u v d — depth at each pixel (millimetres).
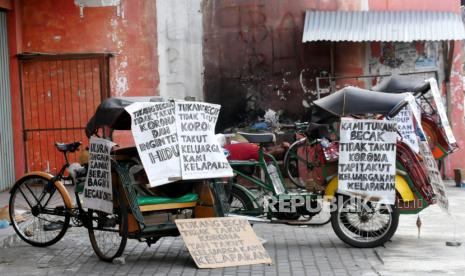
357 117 7883
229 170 7102
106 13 12930
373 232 7625
